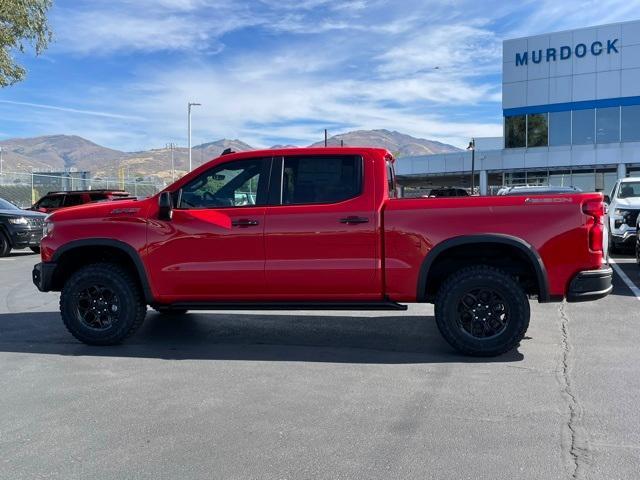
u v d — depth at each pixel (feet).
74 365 19.70
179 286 21.08
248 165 21.08
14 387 17.46
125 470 12.16
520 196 19.44
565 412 14.93
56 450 13.14
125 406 15.80
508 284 19.38
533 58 129.39
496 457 12.48
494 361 19.56
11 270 46.16
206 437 13.71
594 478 11.53
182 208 21.24
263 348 21.76
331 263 20.03
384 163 20.36
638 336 22.63
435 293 21.33
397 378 17.94
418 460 12.39
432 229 19.51
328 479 11.66
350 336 23.45
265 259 20.39
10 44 57.88
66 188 118.62
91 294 22.04
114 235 21.40
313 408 15.49
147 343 22.59
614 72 121.80
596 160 124.26
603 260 19.66
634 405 15.37
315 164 20.65
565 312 27.20
